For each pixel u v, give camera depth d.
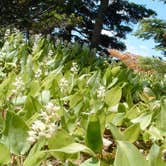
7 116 2.40
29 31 22.91
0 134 2.68
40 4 23.14
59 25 26.97
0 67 5.70
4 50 6.85
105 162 2.47
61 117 2.81
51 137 2.23
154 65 18.28
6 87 3.81
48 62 5.71
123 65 7.24
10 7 20.88
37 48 6.73
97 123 2.32
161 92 5.46
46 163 2.58
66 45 8.34
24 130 2.39
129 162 1.77
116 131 2.05
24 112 3.09
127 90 4.71
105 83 4.63
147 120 3.07
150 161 1.94
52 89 3.94
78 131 2.84
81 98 3.42
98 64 6.58
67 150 1.94
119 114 3.21
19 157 2.49
